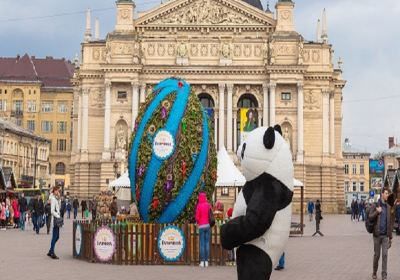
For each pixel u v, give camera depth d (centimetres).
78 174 11519
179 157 3198
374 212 2638
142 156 3238
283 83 11331
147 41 11438
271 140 1473
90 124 11581
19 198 7212
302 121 11338
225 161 4634
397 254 3856
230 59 11381
